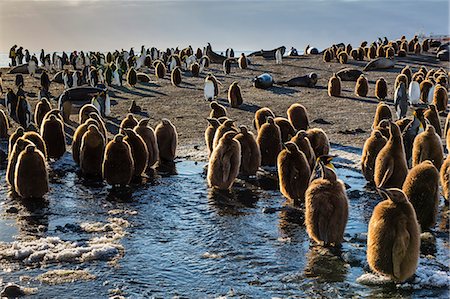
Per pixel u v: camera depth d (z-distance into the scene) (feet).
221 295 23.29
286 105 84.33
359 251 27.71
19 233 30.99
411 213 23.95
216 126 50.47
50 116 50.29
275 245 29.22
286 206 36.32
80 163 45.39
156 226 32.45
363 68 135.33
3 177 44.62
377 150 41.04
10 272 25.41
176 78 112.27
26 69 150.71
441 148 40.11
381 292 23.48
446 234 30.89
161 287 24.03
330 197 28.22
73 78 108.78
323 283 24.45
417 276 24.59
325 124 68.13
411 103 82.69
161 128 49.62
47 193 39.32
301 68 138.72
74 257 27.17
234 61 162.50
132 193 39.63
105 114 75.20
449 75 102.78
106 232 31.27
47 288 23.70
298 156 35.83
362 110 78.64
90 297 22.93
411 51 174.19
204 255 27.76
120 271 25.64
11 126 70.90
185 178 44.11
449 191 35.65
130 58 160.45
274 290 23.77
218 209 35.86
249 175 44.16
